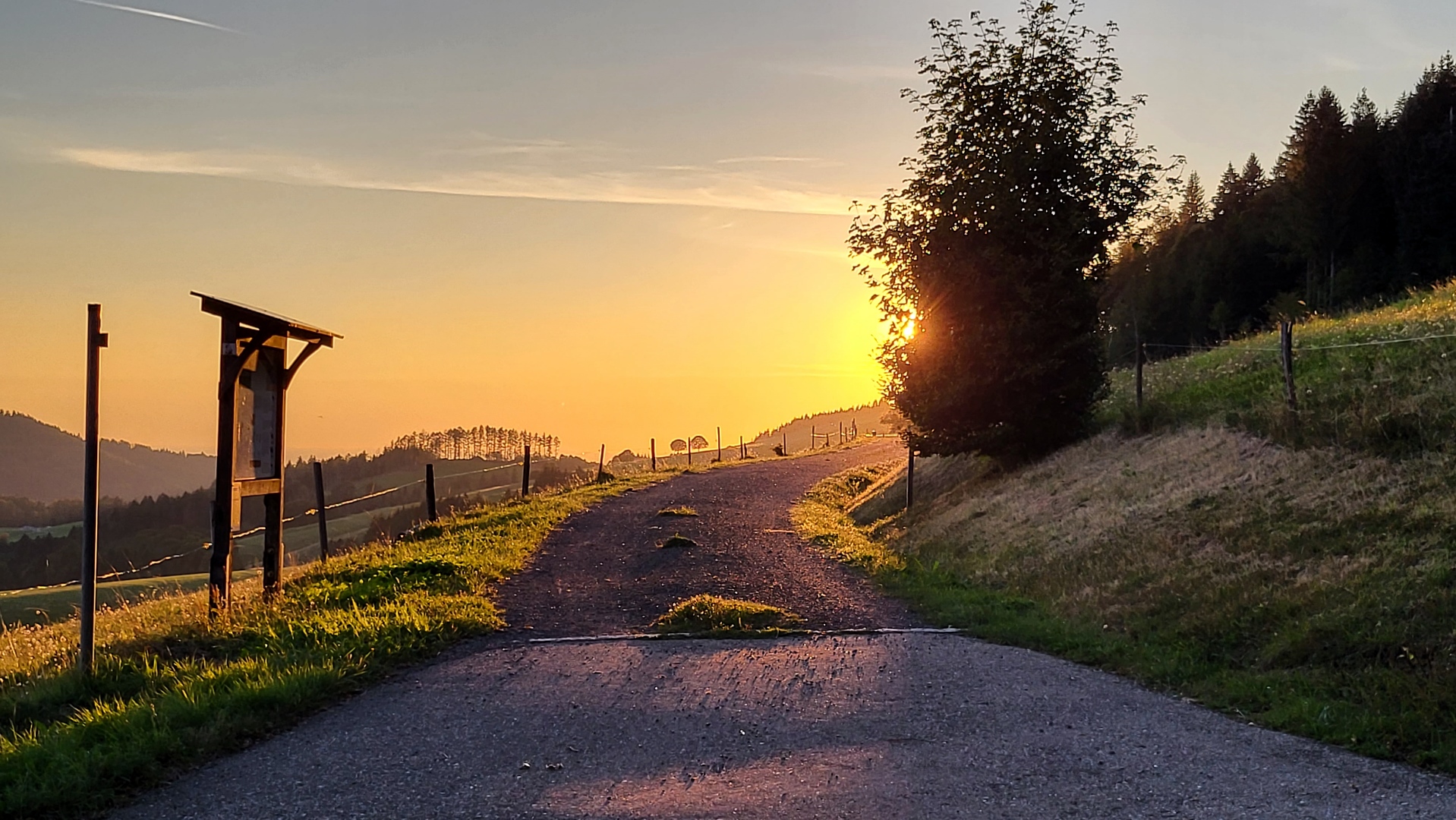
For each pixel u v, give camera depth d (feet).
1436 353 50.88
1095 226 72.23
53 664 30.99
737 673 30.35
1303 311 178.29
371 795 19.08
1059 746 22.40
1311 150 193.36
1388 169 181.37
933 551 61.67
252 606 37.27
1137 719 24.88
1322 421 47.26
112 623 39.81
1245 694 26.45
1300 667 28.40
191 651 31.86
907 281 75.66
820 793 19.11
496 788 19.47
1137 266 236.43
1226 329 202.28
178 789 19.62
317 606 38.81
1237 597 34.24
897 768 20.72
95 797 18.80
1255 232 209.36
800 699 27.12
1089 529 49.80
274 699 24.97
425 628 34.42
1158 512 47.29
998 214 70.59
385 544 63.98
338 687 27.40
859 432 304.30
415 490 310.04
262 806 18.52
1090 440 69.62
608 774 20.38
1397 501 36.63
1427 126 175.63
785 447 236.84
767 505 89.76
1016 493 66.23
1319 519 38.19
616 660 32.27
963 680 29.35
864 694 27.63
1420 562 31.42
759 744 22.68
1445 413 41.93
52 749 20.85
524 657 32.71
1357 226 190.60
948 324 73.36
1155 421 64.64
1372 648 27.81
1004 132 72.23
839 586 48.47
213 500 36.01
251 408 38.55
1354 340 63.10
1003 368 70.54
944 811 18.04
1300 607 31.65
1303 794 18.99
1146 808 18.21
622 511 79.30
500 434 459.32
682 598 44.45
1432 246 165.48
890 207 76.54
